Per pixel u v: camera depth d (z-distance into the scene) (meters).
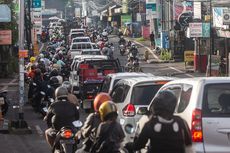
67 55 80.12
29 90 41.72
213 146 15.56
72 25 167.00
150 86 22.75
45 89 38.44
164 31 96.06
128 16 150.12
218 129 15.59
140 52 105.94
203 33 66.00
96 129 15.31
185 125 13.38
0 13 52.53
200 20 72.75
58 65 53.88
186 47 88.56
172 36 89.88
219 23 62.50
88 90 40.59
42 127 33.69
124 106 22.48
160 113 13.27
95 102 15.87
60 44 102.69
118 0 177.00
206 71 68.62
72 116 19.69
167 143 13.19
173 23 92.88
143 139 13.30
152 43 112.44
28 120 36.94
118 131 14.70
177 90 17.17
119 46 111.06
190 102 15.97
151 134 13.21
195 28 66.19
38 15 90.81
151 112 13.69
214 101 15.83
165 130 13.20
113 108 14.71
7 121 34.72
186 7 79.94
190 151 13.47
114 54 105.62
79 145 22.25
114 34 158.88
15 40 71.12
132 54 81.62
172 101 13.43
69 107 19.75
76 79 46.47
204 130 15.59
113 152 14.53
